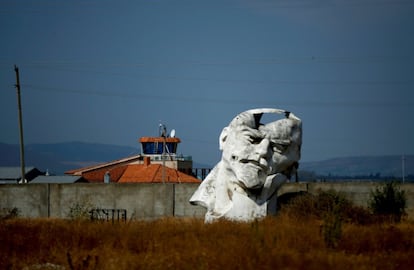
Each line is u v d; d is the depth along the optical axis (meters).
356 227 47.84
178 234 46.19
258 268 34.59
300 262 35.72
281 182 56.19
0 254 40.91
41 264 38.72
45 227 49.91
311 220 51.09
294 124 57.00
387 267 35.84
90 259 37.66
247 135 55.31
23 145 99.25
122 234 45.94
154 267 36.16
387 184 60.69
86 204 65.44
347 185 63.53
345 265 35.62
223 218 53.41
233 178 55.91
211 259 36.44
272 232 43.59
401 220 56.50
